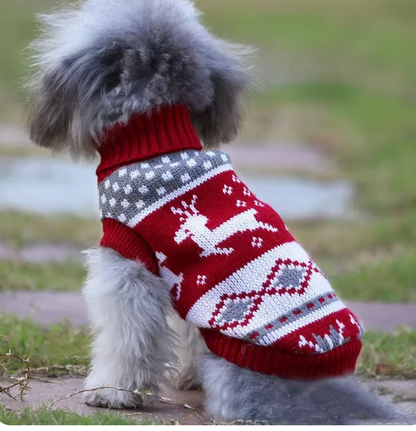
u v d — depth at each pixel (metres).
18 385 4.07
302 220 8.75
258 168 11.42
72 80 3.88
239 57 4.35
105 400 3.77
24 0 26.39
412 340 5.02
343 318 3.49
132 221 3.65
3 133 13.68
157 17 3.88
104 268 3.70
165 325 3.74
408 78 19.31
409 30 25.14
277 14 27.33
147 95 3.77
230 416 3.47
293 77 19.12
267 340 3.37
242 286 3.46
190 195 3.61
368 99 17.36
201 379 3.81
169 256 3.59
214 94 4.17
